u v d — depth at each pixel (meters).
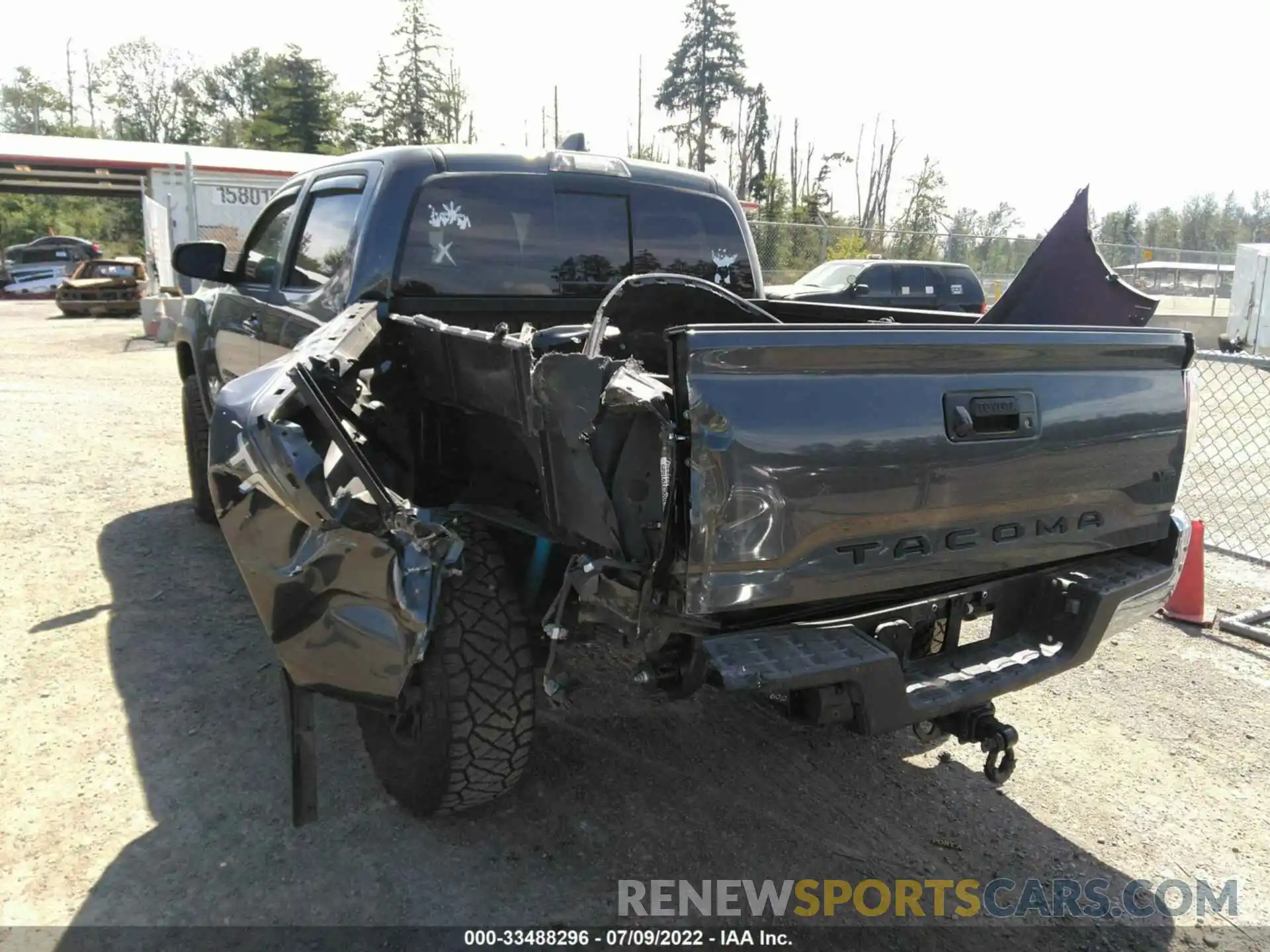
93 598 4.59
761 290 4.76
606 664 4.19
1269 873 2.96
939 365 2.41
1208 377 16.12
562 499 2.31
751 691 2.13
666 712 3.79
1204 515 7.45
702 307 3.72
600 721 3.69
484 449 2.89
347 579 2.47
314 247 4.06
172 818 2.95
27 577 4.82
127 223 57.00
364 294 3.57
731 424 2.12
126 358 13.88
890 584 2.41
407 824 2.98
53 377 11.50
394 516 2.38
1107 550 2.85
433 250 3.71
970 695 2.54
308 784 2.78
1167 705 4.06
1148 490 2.90
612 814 3.10
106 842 2.82
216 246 4.82
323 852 2.83
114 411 9.40
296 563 2.56
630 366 2.27
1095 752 3.66
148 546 5.36
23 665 3.88
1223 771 3.54
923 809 3.23
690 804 3.18
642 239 4.26
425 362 2.95
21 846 2.78
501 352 2.42
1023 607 2.89
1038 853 3.02
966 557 2.53
